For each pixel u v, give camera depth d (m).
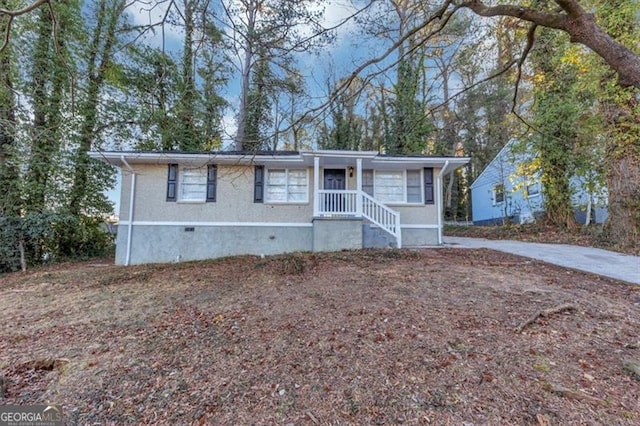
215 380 2.84
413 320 3.84
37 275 8.16
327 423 2.29
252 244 10.14
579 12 2.59
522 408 2.31
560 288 4.98
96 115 10.95
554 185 11.97
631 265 6.61
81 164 11.02
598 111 9.42
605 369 2.76
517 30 5.78
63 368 3.12
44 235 10.12
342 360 3.07
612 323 3.66
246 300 5.04
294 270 6.67
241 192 10.23
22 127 9.41
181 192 10.08
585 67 9.07
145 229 9.82
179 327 4.08
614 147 8.99
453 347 3.18
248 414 2.40
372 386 2.66
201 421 2.34
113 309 4.97
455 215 23.69
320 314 4.20
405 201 10.76
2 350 3.54
